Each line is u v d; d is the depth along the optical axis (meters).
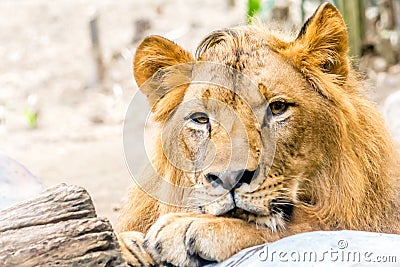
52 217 6.20
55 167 18.03
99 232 6.17
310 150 7.06
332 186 7.18
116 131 21.88
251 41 7.20
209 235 6.56
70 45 28.70
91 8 30.31
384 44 23.59
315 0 22.06
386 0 24.34
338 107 7.25
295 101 6.99
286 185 6.98
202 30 26.80
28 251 6.01
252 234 6.74
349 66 7.75
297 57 7.25
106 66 26.52
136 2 30.23
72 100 24.88
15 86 26.16
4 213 6.22
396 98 14.51
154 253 6.68
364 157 7.39
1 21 30.47
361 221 7.29
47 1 31.58
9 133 22.20
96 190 15.62
